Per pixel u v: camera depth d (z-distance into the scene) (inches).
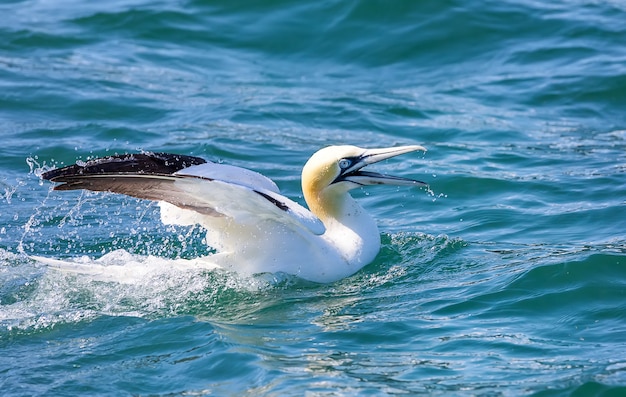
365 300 520.7
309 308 510.9
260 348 455.2
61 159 752.3
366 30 1045.2
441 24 1040.2
